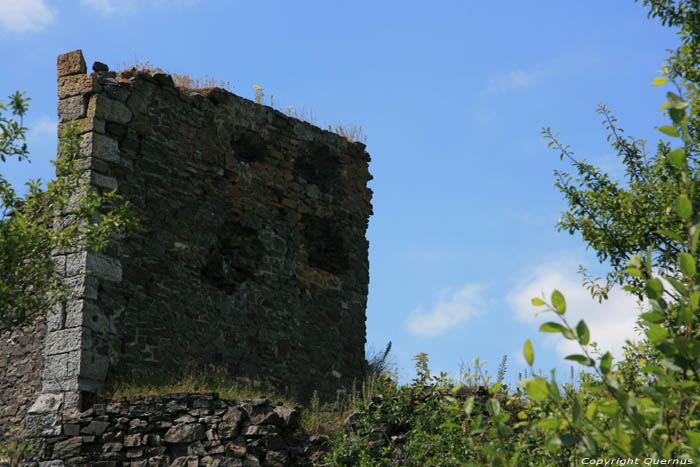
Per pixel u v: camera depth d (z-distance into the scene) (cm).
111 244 1136
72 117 1181
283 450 983
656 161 759
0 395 1117
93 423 1030
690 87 475
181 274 1234
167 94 1280
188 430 1015
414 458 856
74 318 1075
